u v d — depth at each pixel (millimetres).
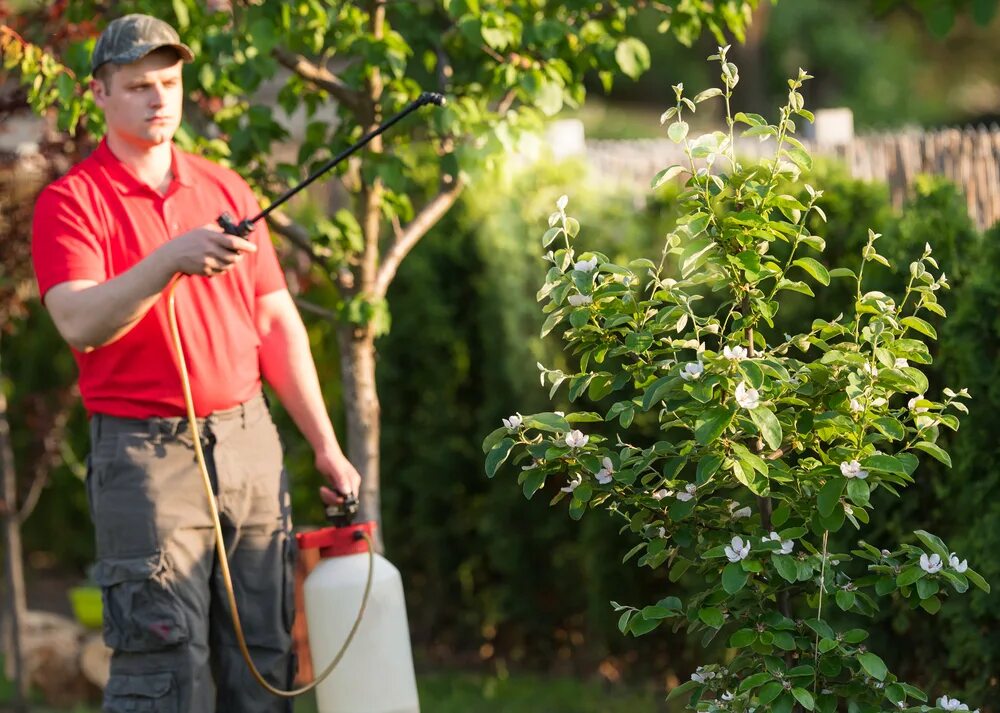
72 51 6770
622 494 4922
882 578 4723
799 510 4840
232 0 7070
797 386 4617
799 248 7473
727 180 4797
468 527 10258
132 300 5164
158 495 5496
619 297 4922
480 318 9859
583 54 7230
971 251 6891
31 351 13117
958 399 6648
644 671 9164
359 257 7383
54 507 13609
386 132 7242
